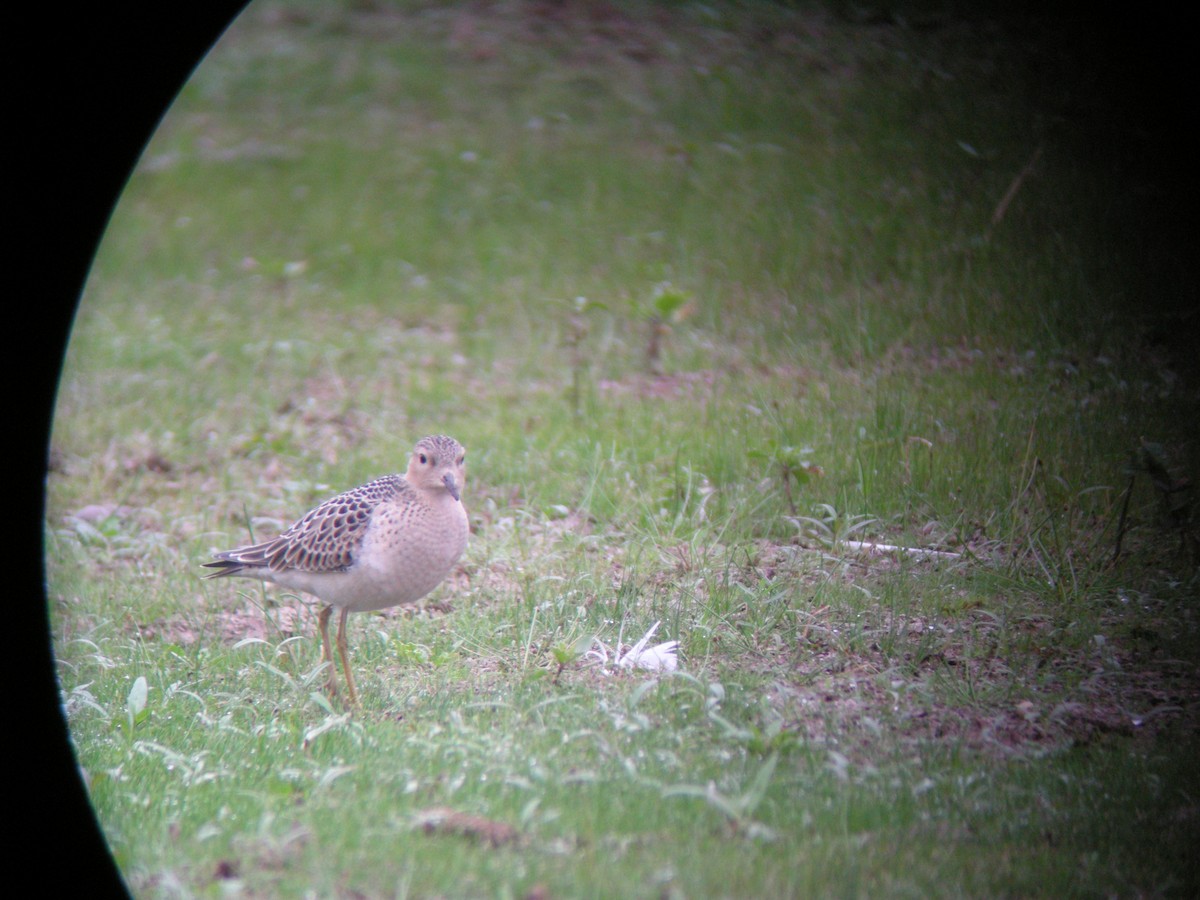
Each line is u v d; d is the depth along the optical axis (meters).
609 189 20.56
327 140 24.00
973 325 15.61
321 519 9.12
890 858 6.77
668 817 7.15
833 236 18.02
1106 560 11.01
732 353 16.11
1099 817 7.35
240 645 9.93
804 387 14.78
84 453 14.95
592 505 12.53
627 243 19.05
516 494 13.12
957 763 7.96
